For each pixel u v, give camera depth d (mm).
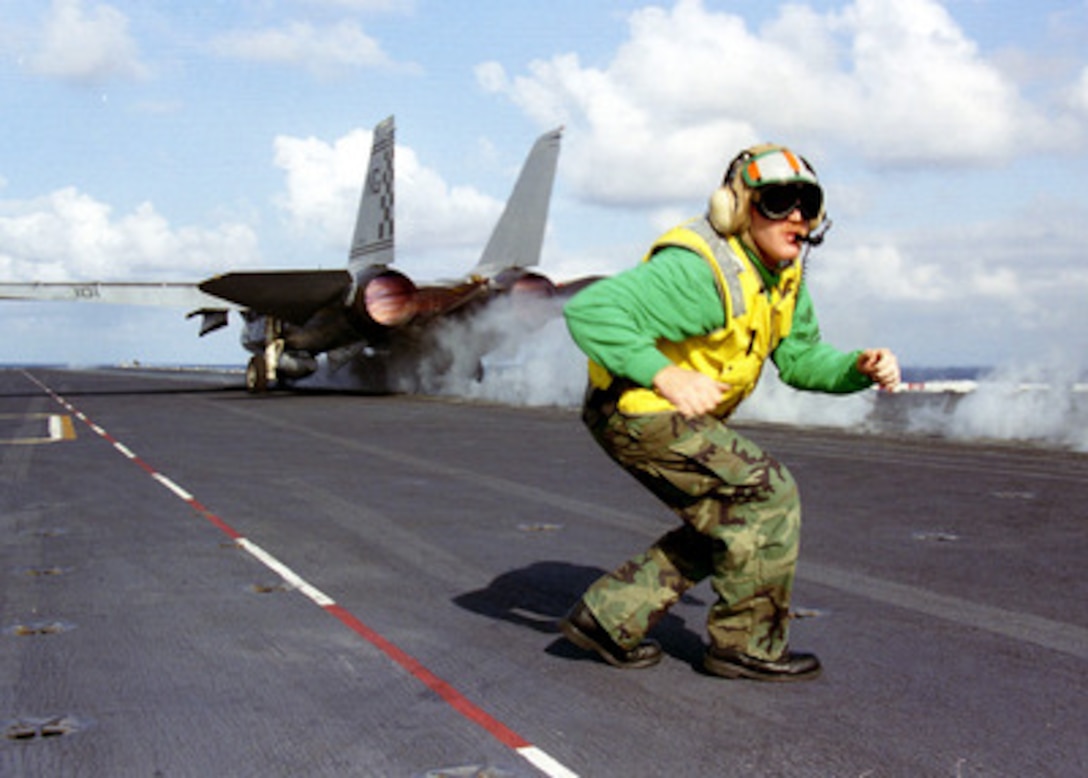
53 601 5086
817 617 4691
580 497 8703
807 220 3406
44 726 3318
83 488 9375
